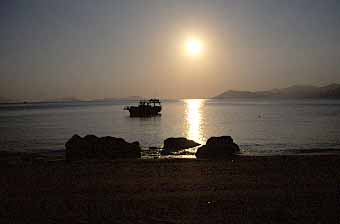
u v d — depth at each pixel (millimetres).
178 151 33281
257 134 51406
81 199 14125
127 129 65812
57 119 100875
